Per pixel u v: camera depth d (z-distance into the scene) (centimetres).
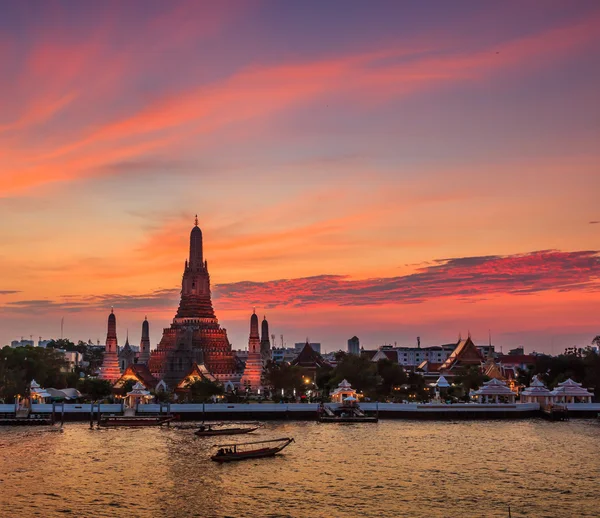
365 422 19900
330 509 9975
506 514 9706
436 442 15762
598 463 13138
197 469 12688
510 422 19875
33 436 17162
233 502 10362
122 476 12112
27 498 10619
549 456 13875
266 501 10406
